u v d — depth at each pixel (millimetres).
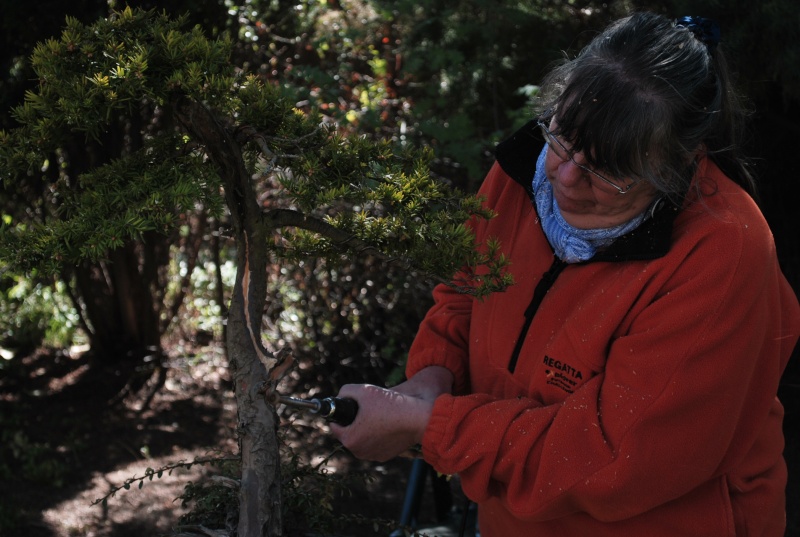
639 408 1104
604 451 1126
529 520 1197
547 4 3031
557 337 1234
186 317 4562
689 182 1135
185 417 3801
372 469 3457
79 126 1032
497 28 2973
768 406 1205
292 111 1151
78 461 3400
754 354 1115
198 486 1299
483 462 1199
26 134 1066
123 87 1018
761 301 1108
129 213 1030
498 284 1198
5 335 4430
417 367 1433
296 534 1259
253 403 1133
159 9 2742
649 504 1131
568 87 1084
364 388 1244
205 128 1081
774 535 1313
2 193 3211
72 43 1049
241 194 1131
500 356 1331
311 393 3842
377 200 1158
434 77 3471
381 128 3396
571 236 1219
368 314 3834
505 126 3250
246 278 1121
